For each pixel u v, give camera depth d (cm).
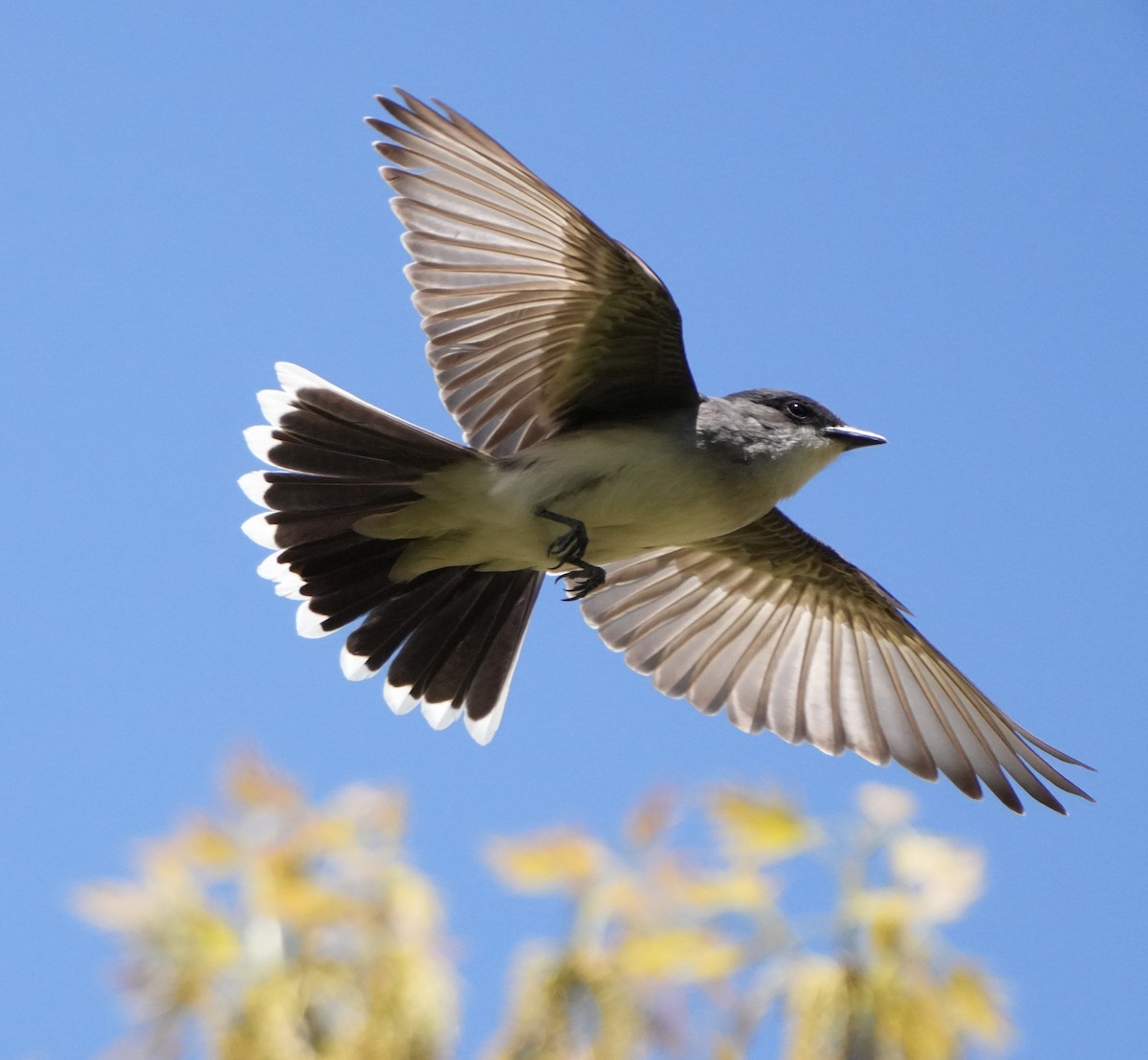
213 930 687
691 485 916
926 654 1109
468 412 912
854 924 651
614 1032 638
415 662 945
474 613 956
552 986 652
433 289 877
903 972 640
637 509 909
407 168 851
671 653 1162
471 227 858
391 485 869
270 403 854
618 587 1158
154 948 688
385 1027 656
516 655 959
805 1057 629
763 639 1169
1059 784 1034
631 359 909
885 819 677
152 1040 672
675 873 674
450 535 899
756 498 959
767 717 1144
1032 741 1040
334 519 874
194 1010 675
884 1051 625
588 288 868
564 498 888
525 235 851
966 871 659
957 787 1087
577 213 810
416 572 919
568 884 680
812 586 1148
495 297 879
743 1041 636
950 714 1109
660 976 649
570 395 924
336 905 685
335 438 858
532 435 933
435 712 944
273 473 862
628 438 909
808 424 998
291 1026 655
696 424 935
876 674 1143
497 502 877
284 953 682
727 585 1159
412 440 855
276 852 702
